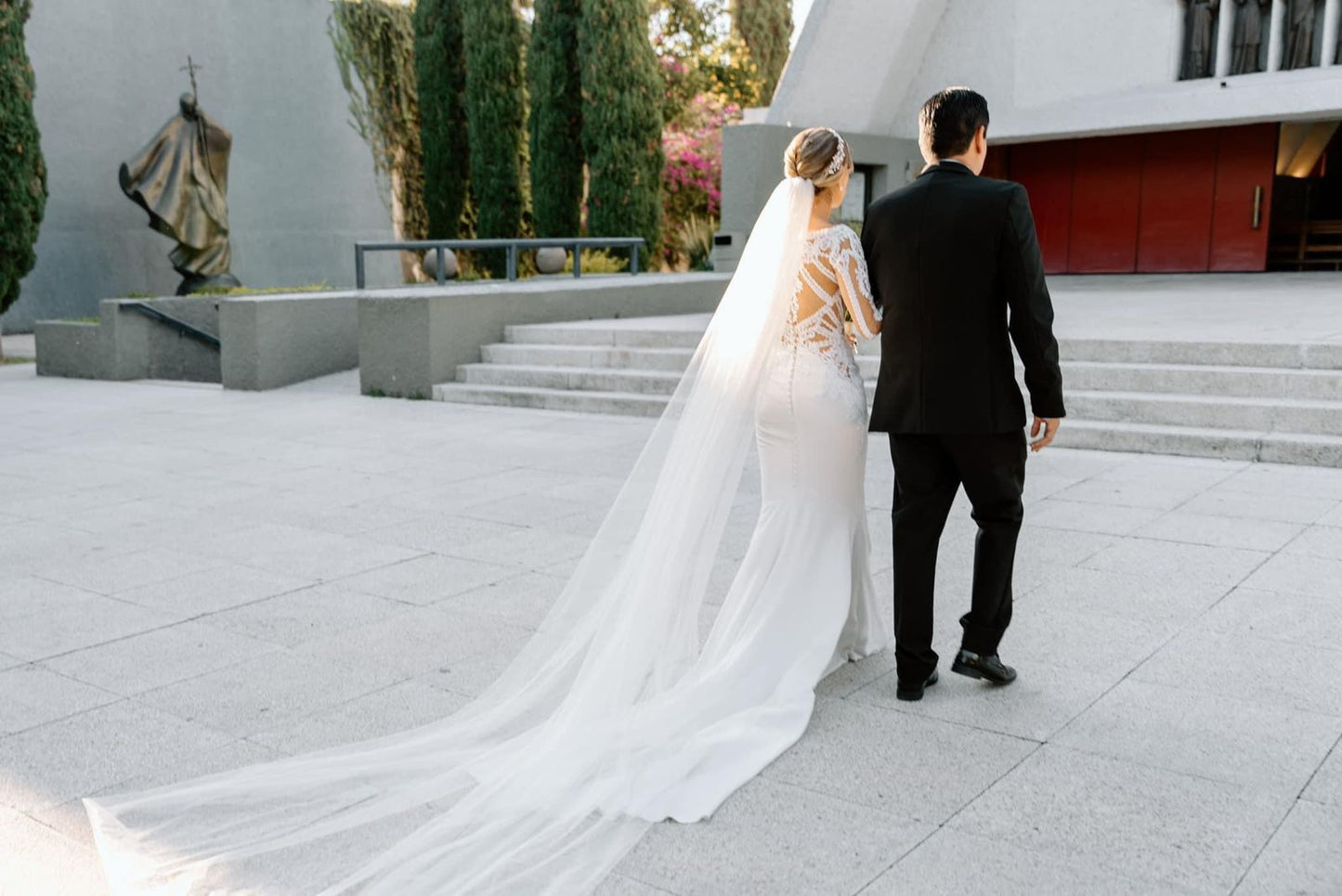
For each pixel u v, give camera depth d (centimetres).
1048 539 531
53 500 667
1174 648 390
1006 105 1811
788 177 352
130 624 444
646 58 1878
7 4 1380
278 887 258
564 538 567
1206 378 761
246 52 2044
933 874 256
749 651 352
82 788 309
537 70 1936
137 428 945
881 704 352
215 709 361
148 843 276
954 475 350
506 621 443
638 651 327
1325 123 1836
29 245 1453
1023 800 288
